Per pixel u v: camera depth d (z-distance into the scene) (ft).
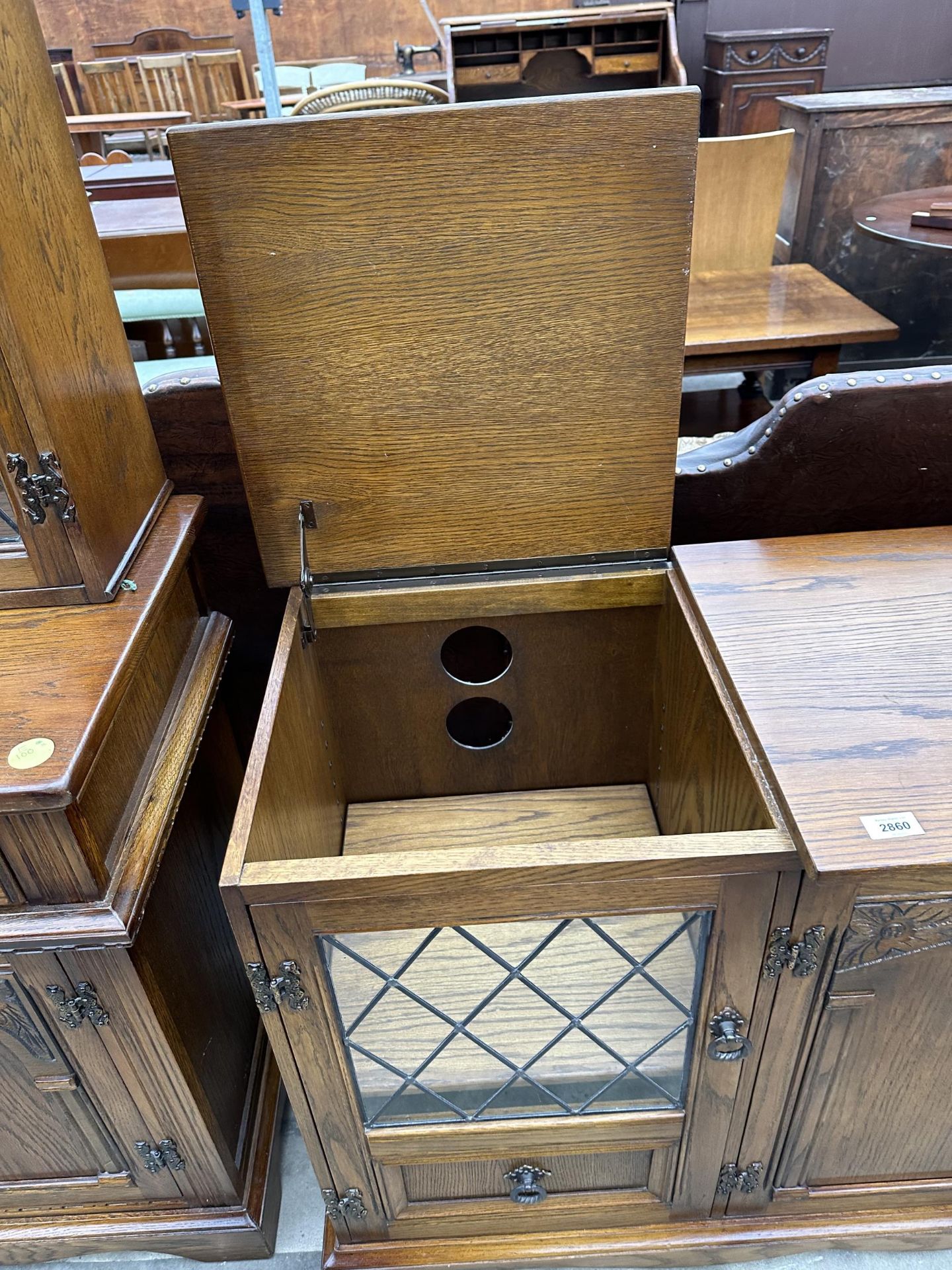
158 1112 2.95
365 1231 3.27
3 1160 3.10
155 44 15.87
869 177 8.59
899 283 9.14
